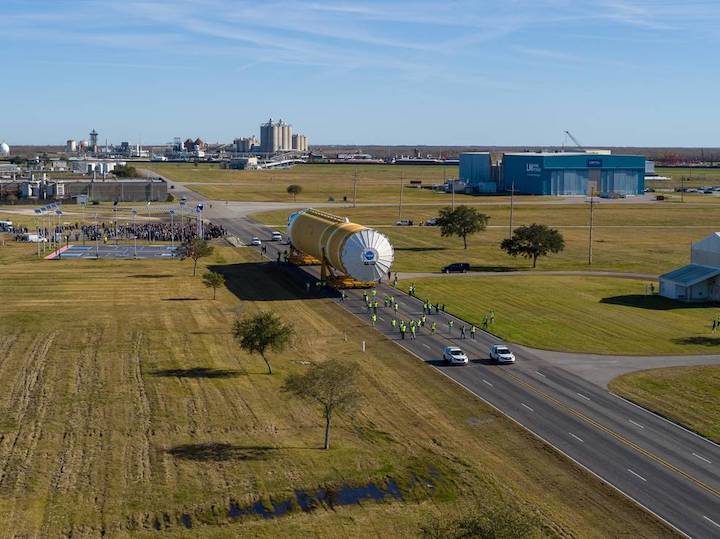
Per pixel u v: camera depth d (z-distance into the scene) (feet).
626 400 225.97
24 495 162.71
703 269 368.68
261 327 246.47
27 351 269.03
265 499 163.22
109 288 386.93
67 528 150.20
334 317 327.06
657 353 273.95
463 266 439.63
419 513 158.10
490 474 175.52
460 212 534.78
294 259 465.47
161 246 538.47
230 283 405.59
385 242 377.50
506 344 285.02
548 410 217.15
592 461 183.83
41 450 185.06
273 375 244.22
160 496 163.22
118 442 190.29
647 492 168.55
